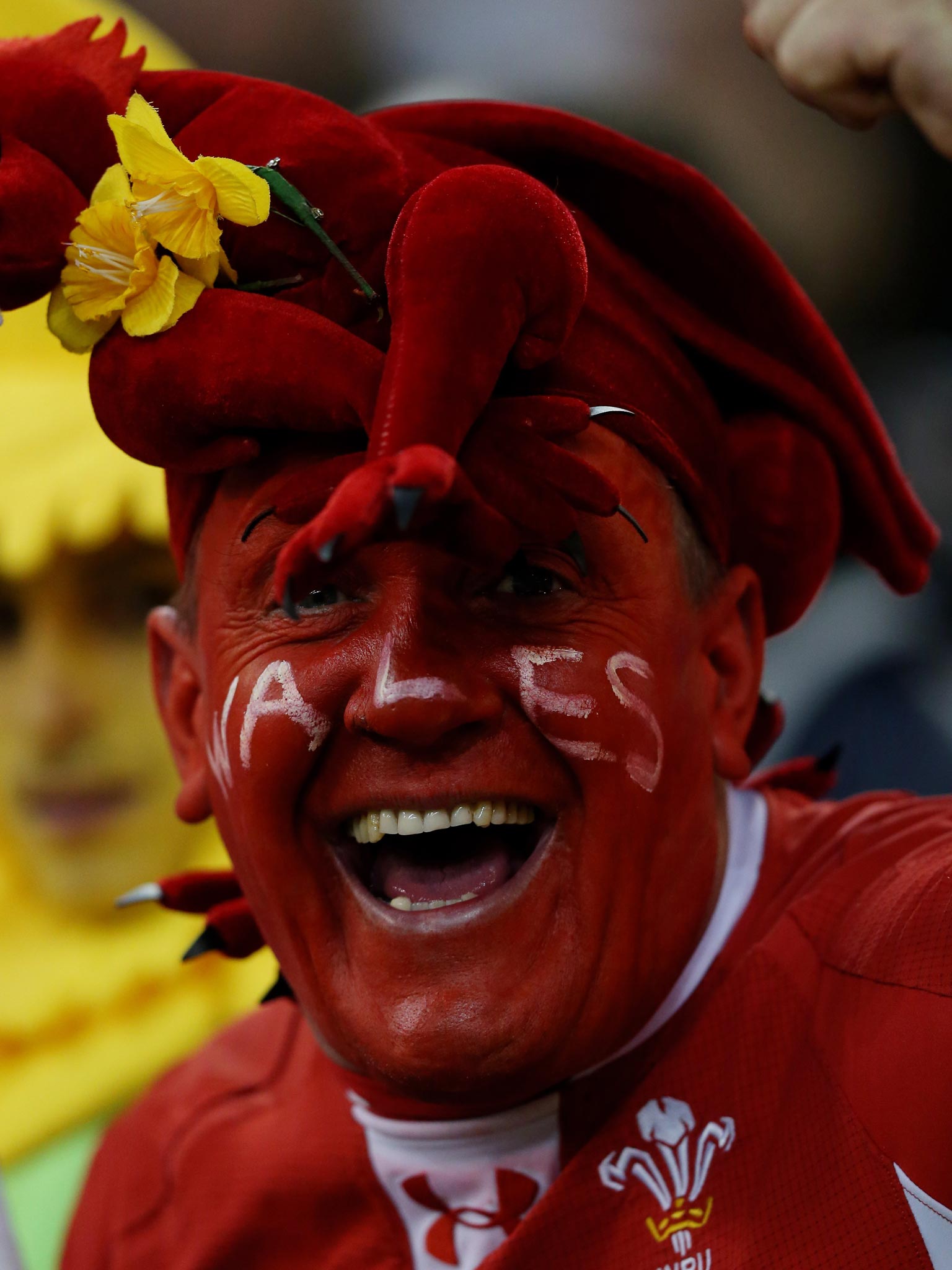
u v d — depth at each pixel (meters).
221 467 3.60
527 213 3.25
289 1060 4.75
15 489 6.64
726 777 3.99
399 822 3.73
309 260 3.53
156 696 4.53
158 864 7.00
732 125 9.73
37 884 6.97
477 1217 4.00
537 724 3.65
